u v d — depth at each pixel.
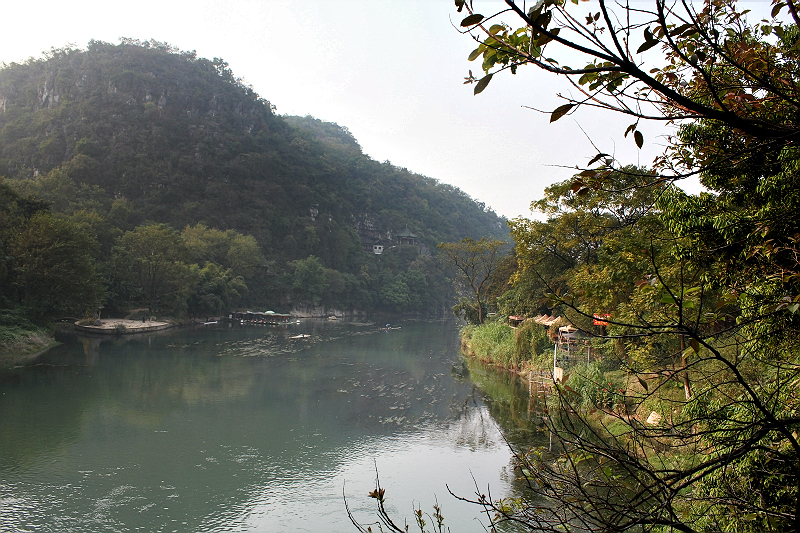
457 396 30.08
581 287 3.56
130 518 14.62
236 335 61.72
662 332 2.38
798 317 5.72
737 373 2.38
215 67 159.75
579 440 2.90
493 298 55.19
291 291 106.06
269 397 29.31
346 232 142.00
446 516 14.63
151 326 59.59
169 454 19.72
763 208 7.69
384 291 126.62
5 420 22.72
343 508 15.45
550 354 31.80
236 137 135.00
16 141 118.44
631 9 2.09
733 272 8.11
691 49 2.85
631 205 20.08
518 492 16.03
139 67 136.12
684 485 2.36
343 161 190.50
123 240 68.88
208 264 82.88
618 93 2.39
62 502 15.38
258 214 120.00
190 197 115.12
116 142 114.81
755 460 4.04
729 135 3.09
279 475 18.02
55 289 44.62
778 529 3.60
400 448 20.88
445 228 183.75
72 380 30.92
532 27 1.99
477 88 2.26
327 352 49.50
